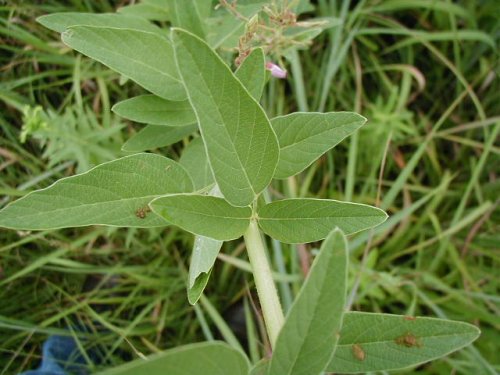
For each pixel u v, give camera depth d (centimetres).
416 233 52
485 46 51
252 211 19
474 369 44
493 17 51
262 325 43
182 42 15
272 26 32
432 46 50
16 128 45
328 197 51
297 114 21
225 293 49
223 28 33
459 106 53
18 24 44
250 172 18
